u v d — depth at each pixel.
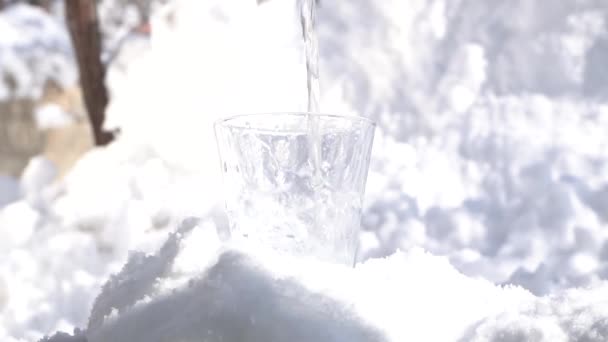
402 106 1.60
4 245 1.75
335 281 0.57
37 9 4.05
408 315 0.57
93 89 2.06
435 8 1.62
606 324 0.54
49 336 0.63
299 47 1.62
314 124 0.63
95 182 1.81
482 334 0.56
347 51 1.66
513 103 1.51
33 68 3.56
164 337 0.55
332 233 0.63
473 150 1.48
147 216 1.66
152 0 2.84
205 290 0.56
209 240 0.60
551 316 0.56
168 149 1.76
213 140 1.71
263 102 1.59
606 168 1.36
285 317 0.54
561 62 1.51
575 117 1.46
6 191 2.51
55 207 1.81
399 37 1.63
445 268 0.68
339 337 0.54
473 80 1.56
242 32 1.67
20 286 1.56
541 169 1.38
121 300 0.59
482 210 1.37
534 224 1.30
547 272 1.19
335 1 1.71
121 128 1.88
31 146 3.44
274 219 0.63
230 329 0.54
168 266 0.59
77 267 1.62
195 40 1.73
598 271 1.19
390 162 1.52
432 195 1.43
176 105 1.76
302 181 0.63
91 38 2.05
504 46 1.56
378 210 1.42
